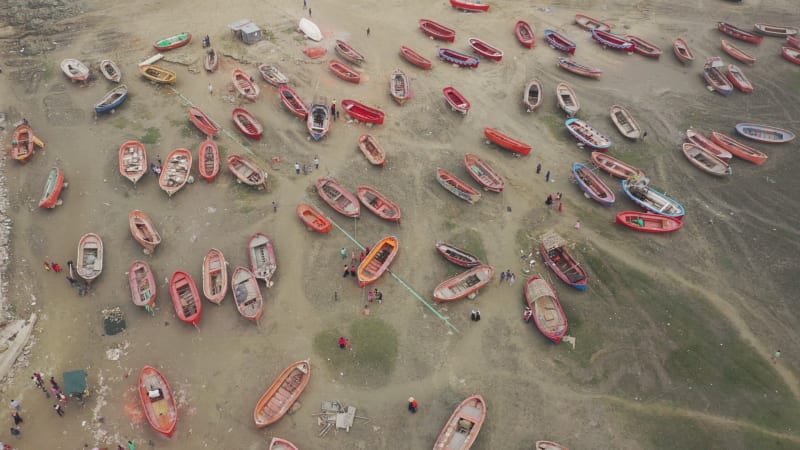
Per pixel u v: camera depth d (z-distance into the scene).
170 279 43.66
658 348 41.44
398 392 38.12
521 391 38.44
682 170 56.53
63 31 68.38
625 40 74.00
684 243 49.25
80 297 42.34
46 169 51.97
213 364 39.06
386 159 55.66
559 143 59.06
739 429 37.12
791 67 72.31
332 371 38.97
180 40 67.31
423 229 49.03
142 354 39.34
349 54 67.00
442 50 69.19
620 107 62.94
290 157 55.00
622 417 37.41
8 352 38.50
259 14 74.00
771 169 57.19
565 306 43.81
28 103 58.75
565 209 51.72
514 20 78.56
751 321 43.53
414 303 43.31
